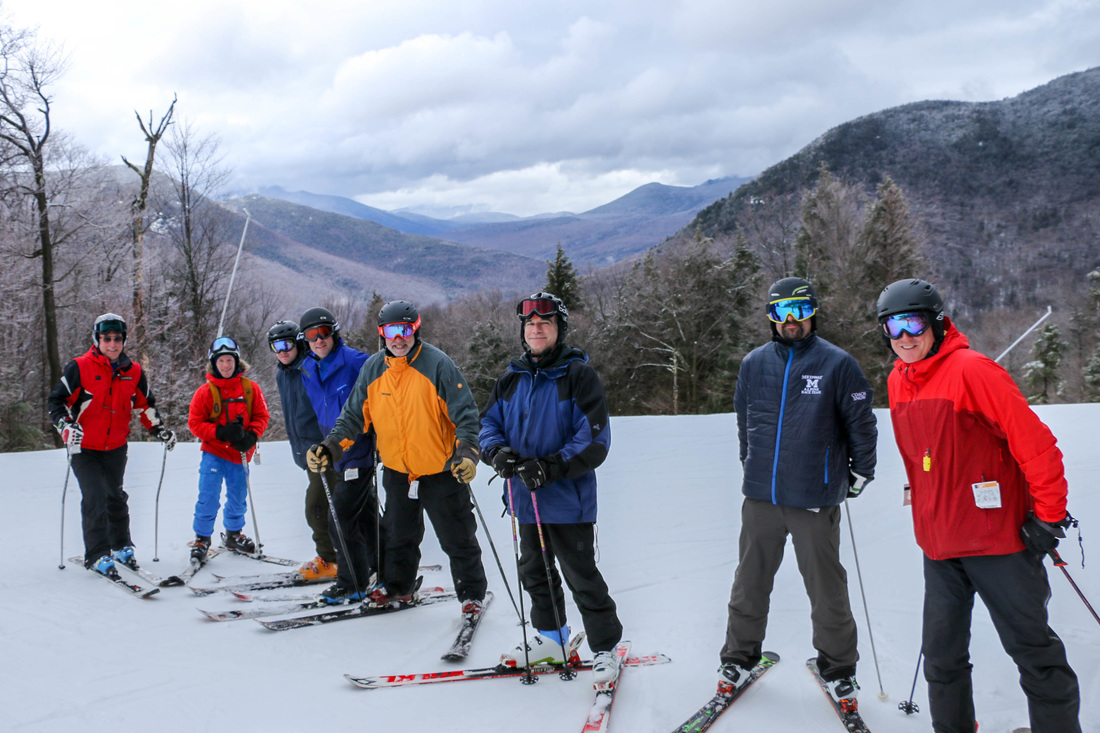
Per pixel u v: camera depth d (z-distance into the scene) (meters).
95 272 21.66
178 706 2.68
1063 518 2.01
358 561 4.00
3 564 4.68
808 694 2.72
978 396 2.12
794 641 3.25
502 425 3.02
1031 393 36.16
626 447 9.63
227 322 24.70
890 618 3.48
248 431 5.09
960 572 2.27
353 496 3.97
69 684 2.87
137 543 5.38
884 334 2.36
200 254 23.36
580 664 3.04
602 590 2.85
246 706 2.69
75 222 19.78
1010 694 2.65
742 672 2.82
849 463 2.63
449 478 3.59
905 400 2.35
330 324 4.13
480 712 2.63
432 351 3.53
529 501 2.89
